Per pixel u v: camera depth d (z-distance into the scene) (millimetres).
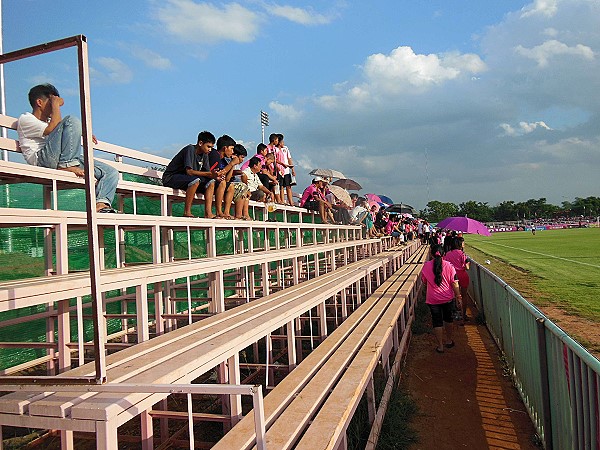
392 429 4406
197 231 9070
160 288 4863
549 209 145125
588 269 18828
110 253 6988
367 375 3719
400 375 6266
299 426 2670
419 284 12641
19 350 5473
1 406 1979
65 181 4531
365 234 16500
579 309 10211
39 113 4633
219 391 1951
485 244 45500
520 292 13023
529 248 34781
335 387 3367
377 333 5031
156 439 4219
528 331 4906
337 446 2768
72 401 1949
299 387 3418
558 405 3760
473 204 146625
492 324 8602
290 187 11344
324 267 12117
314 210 11719
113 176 4980
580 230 73625
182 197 6961
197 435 4414
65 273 3744
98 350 2025
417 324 9422
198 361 2695
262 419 1931
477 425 4805
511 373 6250
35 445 3949
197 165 6652
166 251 6328
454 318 10273
